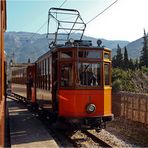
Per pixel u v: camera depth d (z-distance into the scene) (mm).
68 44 12492
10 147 10250
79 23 14453
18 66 32688
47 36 15078
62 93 11953
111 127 14695
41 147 9719
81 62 11828
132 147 10555
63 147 10508
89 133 12406
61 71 12055
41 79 15969
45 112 15695
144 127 13906
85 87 11828
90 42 12609
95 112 11906
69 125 11977
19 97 30859
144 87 23875
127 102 16031
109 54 12633
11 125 14266
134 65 65500
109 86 12523
